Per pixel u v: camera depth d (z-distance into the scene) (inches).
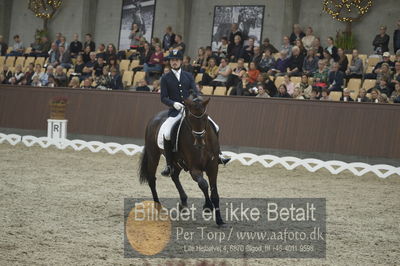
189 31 1437.0
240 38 1182.3
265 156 852.0
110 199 550.3
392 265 350.3
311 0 1277.1
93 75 1229.7
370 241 410.6
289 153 900.6
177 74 502.3
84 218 459.5
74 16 1579.7
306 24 1282.0
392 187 692.7
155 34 1477.6
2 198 534.0
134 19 1509.6
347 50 1177.4
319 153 879.1
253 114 935.0
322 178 754.2
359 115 863.7
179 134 461.4
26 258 337.1
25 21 1665.8
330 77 990.4
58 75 1184.8
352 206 553.0
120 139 1035.9
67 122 1081.4
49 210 486.0
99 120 1057.5
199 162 444.8
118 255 351.9
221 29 1390.3
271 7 1325.0
